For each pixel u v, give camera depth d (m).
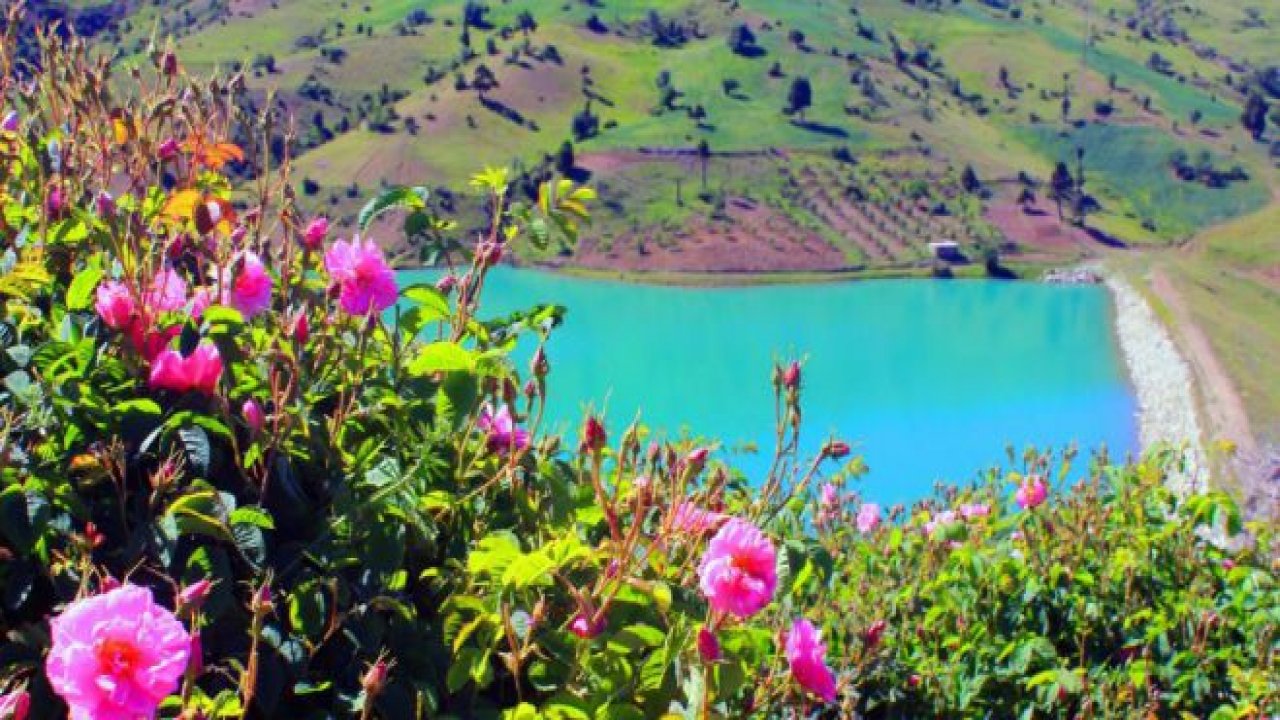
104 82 3.39
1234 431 59.72
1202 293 102.69
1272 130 169.25
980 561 5.09
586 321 95.69
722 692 2.44
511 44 181.62
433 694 2.38
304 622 2.35
